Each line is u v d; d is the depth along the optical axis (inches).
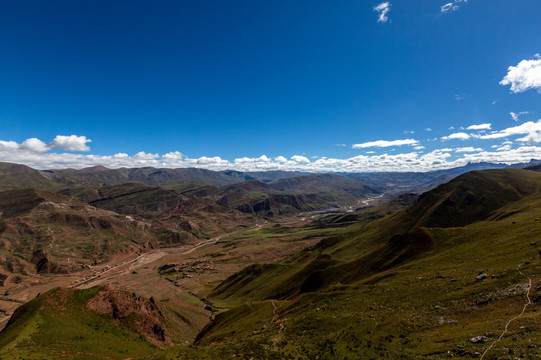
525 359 1109.1
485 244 3649.1
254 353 1948.8
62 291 3452.3
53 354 2271.2
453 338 1531.7
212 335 3671.3
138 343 3203.7
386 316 2139.5
